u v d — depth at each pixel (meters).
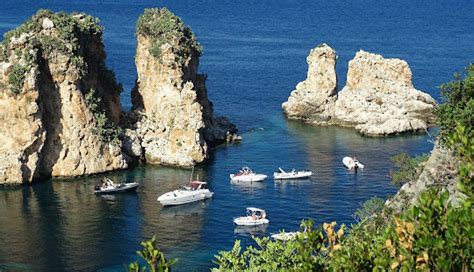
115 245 155.00
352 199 179.88
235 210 175.12
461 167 36.47
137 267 39.19
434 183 103.25
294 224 164.25
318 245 43.34
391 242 37.56
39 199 187.62
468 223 33.47
